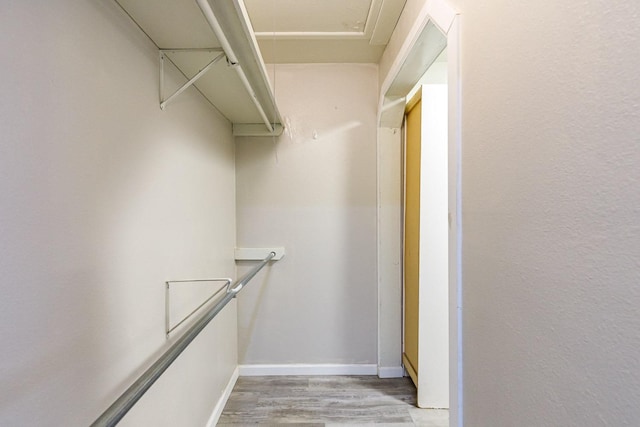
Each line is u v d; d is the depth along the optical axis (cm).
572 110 47
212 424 159
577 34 46
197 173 143
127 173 87
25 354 54
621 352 39
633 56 37
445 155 176
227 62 112
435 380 178
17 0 53
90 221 72
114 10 81
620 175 39
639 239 37
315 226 213
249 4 151
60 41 62
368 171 212
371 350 215
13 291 52
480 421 74
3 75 50
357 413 173
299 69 209
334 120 211
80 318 68
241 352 215
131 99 89
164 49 106
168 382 113
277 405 181
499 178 66
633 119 38
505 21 64
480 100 74
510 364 63
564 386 48
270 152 212
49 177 60
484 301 73
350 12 157
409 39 139
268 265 214
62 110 63
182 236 126
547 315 52
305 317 215
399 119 206
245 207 213
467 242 80
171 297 115
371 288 215
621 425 39
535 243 55
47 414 59
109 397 78
